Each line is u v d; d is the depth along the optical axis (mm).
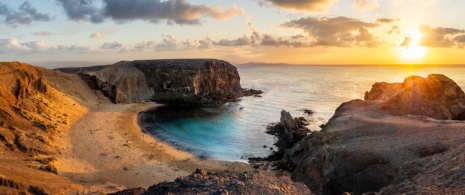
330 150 41094
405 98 61531
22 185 35812
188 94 119938
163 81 122125
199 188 23422
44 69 101500
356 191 34656
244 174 26750
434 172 23250
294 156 52562
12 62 83500
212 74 130625
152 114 97625
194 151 63406
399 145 38156
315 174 42188
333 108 107750
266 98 132625
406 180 24328
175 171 52281
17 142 54844
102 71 122000
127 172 51062
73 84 105875
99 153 58938
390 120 51656
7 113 60969
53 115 76438
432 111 57562
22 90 75125
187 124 85812
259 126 84062
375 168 35062
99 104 104250
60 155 56031
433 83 63969
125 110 99938
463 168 21141
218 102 119938
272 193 22641
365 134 45438
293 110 104438
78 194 38094
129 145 64562
